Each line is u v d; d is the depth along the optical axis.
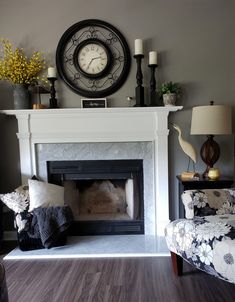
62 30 2.83
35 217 2.52
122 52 2.81
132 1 2.78
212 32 2.78
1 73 2.72
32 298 1.83
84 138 2.80
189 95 2.83
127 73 2.82
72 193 3.07
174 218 2.92
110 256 2.42
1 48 2.84
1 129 2.90
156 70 2.82
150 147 2.83
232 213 2.05
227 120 2.47
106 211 3.16
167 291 1.89
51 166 2.88
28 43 2.84
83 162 2.87
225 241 1.61
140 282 2.00
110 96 2.86
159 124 2.73
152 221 2.88
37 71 2.82
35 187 2.60
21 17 2.82
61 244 2.63
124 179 3.08
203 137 2.85
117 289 1.92
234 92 2.81
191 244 1.77
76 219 2.98
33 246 2.56
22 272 2.18
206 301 1.77
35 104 2.80
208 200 2.06
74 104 2.88
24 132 2.80
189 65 2.81
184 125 2.85
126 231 2.91
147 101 2.86
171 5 2.77
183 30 2.79
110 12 2.79
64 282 2.02
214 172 2.56
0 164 2.93
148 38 2.80
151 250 2.50
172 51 2.80
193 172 2.70
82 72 2.82
